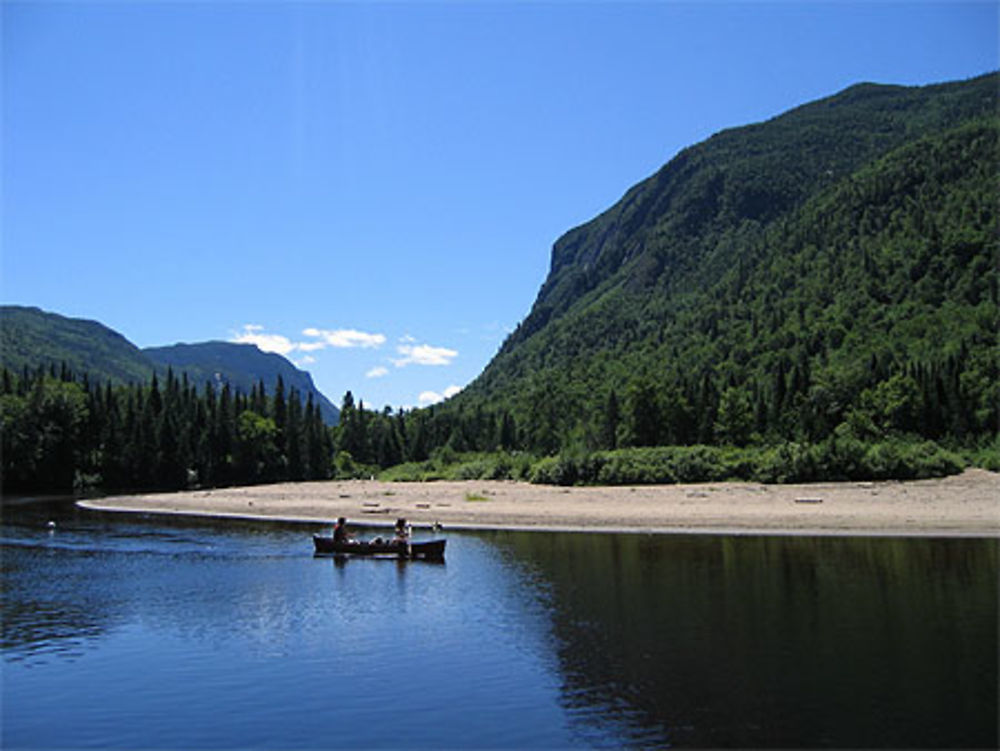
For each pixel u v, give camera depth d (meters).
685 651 23.75
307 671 22.53
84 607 31.17
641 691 20.38
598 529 53.44
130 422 126.56
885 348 167.25
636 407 126.12
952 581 33.38
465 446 181.25
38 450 112.19
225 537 53.69
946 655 22.78
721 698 19.75
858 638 24.73
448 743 17.41
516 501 72.19
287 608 30.73
